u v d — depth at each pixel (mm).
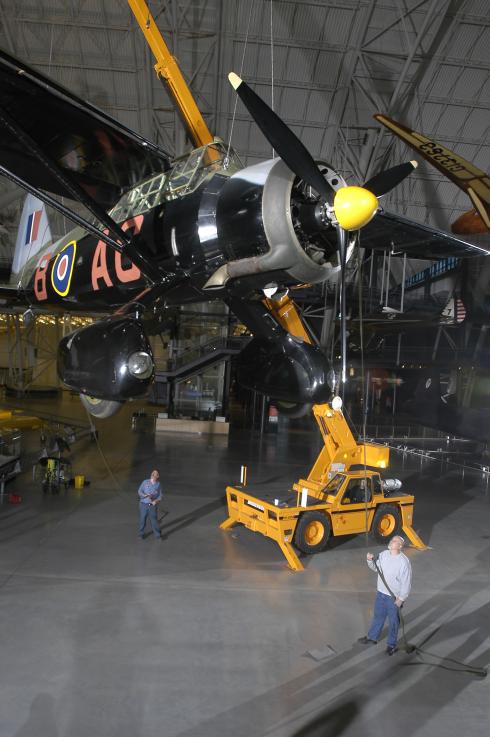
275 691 4285
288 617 5633
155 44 10641
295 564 7020
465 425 16375
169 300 6750
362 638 5203
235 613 5664
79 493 10219
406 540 8461
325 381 7145
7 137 7246
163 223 5941
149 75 19453
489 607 6109
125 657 4684
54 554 7102
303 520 7406
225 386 20688
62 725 3748
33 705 3951
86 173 8422
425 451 17516
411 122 20500
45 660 4570
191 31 18062
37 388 30594
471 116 20344
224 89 19609
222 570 6855
